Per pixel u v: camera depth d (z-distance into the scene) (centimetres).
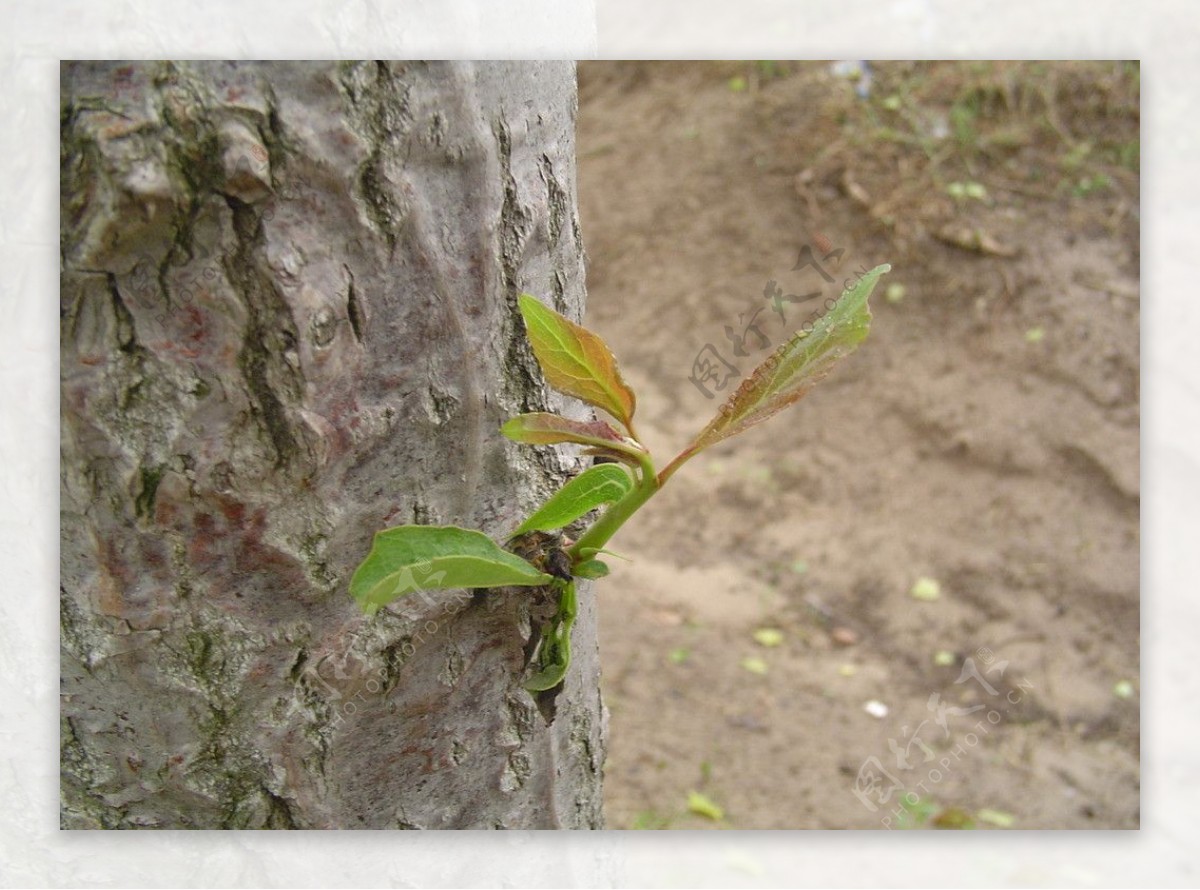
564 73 27
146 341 21
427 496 24
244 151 20
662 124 130
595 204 127
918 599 92
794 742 79
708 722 81
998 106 116
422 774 27
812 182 117
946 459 101
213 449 22
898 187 113
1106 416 99
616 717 81
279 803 25
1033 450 98
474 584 22
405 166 22
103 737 24
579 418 28
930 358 106
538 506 27
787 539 100
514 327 25
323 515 23
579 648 29
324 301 22
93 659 23
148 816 25
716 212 120
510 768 28
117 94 20
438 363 24
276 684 24
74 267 20
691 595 95
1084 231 108
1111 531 94
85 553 22
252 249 21
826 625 91
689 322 115
